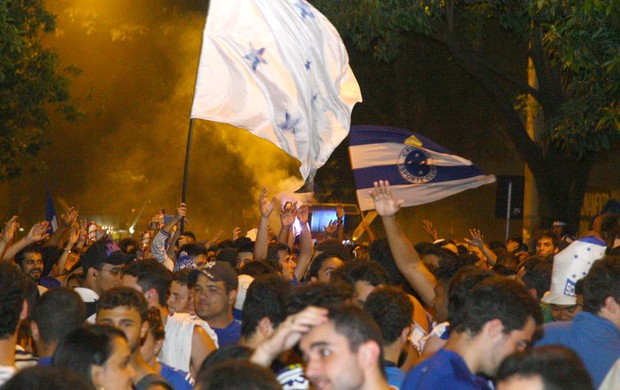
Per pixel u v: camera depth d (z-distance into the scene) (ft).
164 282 19.76
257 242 29.66
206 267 21.01
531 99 62.23
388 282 18.88
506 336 13.39
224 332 20.81
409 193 34.27
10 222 26.16
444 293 19.13
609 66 32.35
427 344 17.20
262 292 16.05
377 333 11.25
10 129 75.51
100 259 23.62
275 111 27.99
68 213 32.45
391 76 89.30
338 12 52.60
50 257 30.07
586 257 18.45
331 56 28.68
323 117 28.96
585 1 31.73
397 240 20.31
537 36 56.90
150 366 16.62
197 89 27.50
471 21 61.87
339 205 45.29
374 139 34.40
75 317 15.90
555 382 9.81
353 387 11.02
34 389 9.54
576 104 41.14
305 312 11.42
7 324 14.46
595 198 91.56
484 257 38.68
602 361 15.31
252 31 27.96
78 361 12.66
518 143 60.75
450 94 89.40
